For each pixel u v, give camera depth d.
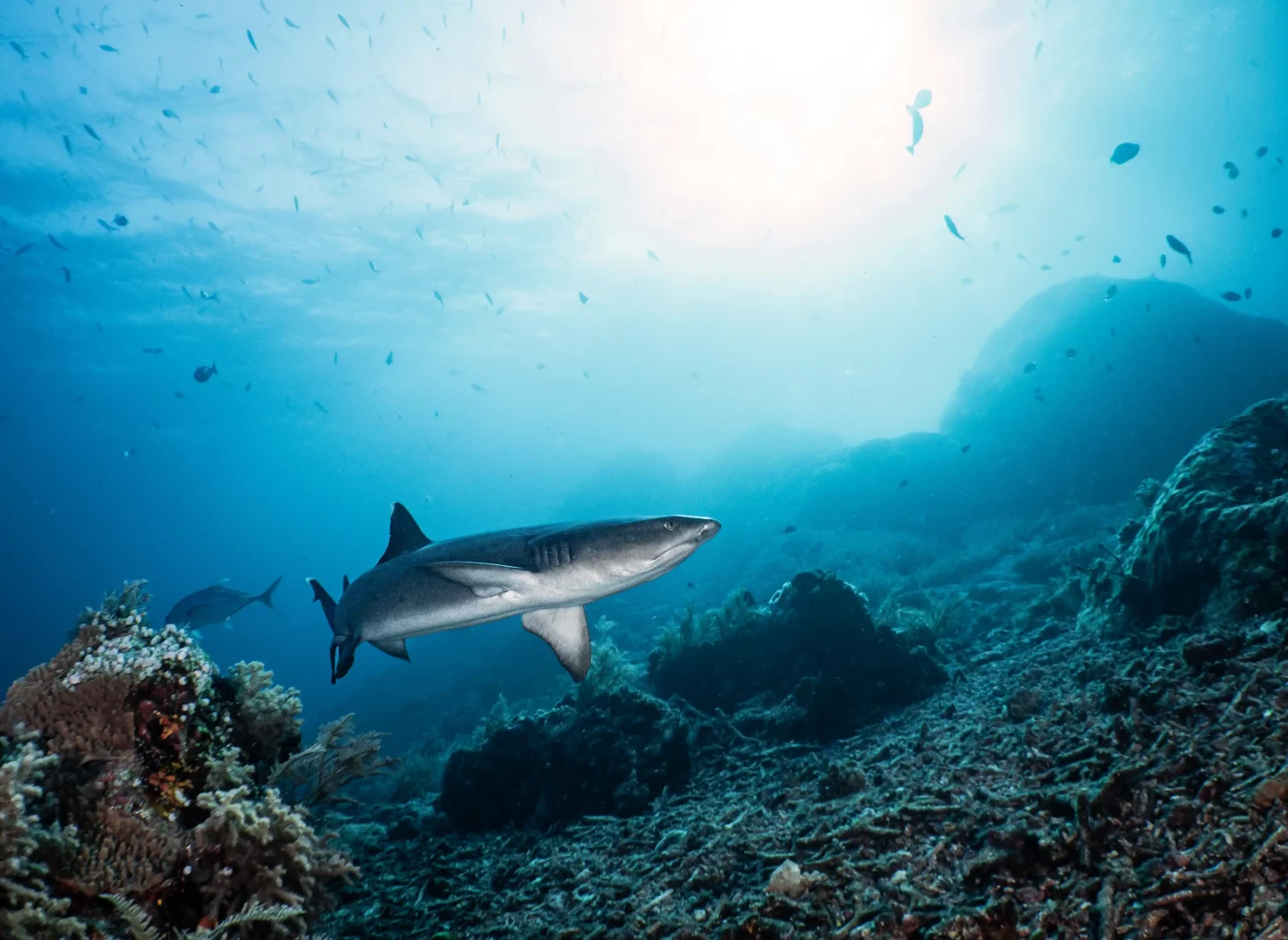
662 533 4.02
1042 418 28.31
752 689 9.73
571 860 5.82
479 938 4.71
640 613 29.14
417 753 14.71
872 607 17.77
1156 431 25.11
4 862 2.60
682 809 6.50
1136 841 3.25
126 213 33.69
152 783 3.46
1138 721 4.38
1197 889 2.69
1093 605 9.09
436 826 8.12
